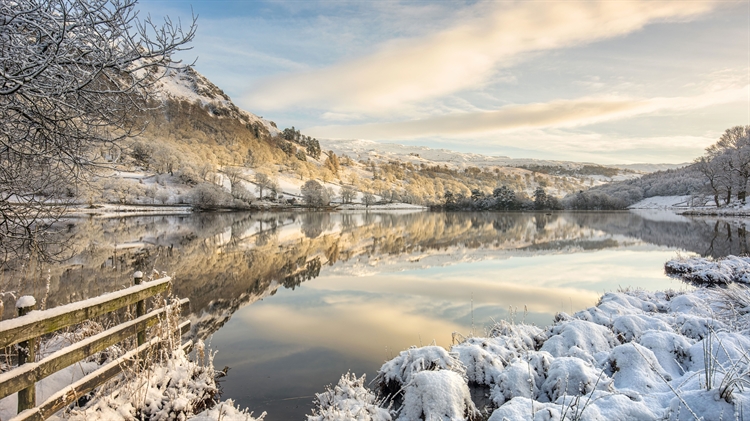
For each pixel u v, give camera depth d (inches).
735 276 509.4
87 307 163.6
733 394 113.3
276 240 1246.3
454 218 2765.7
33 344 139.6
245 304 461.1
